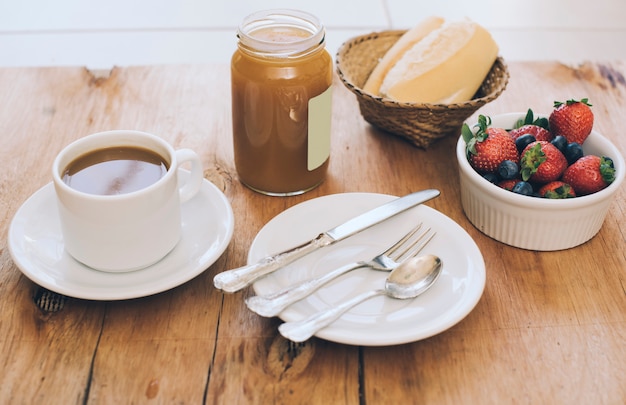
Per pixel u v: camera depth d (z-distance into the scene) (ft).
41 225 2.67
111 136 2.60
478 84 3.42
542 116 3.11
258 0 7.50
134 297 2.38
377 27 6.93
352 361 2.34
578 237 2.80
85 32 6.90
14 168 3.14
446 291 2.47
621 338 2.45
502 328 2.48
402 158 3.34
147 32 6.95
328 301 2.44
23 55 6.49
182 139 3.41
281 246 2.65
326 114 2.95
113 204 2.32
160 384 2.25
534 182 2.85
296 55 2.76
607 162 2.78
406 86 3.26
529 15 7.45
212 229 2.69
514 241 2.83
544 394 2.26
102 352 2.34
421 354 2.37
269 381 2.27
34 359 2.31
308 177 3.04
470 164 2.94
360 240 2.72
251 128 2.90
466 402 2.23
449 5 7.47
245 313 2.50
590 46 6.95
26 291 2.55
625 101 3.76
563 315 2.54
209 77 3.91
